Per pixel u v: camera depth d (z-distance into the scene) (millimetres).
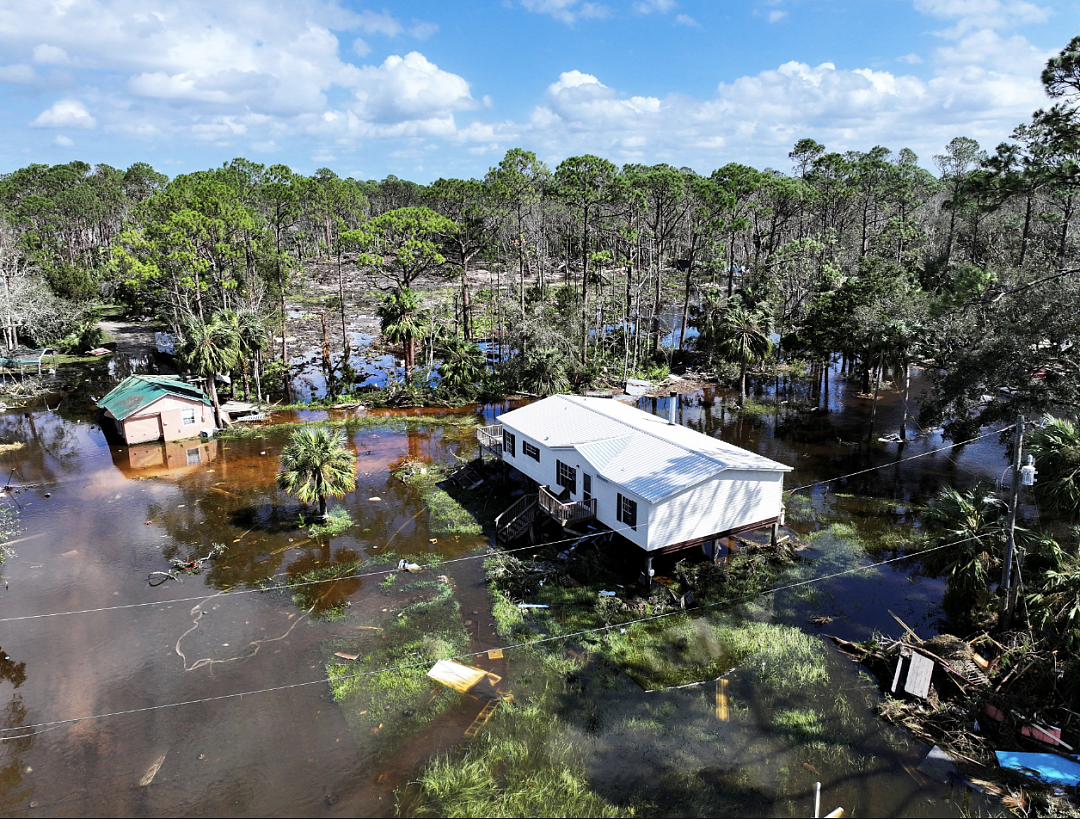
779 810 16500
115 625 24938
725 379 59438
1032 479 20078
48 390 59188
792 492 35969
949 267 61031
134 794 17469
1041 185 27156
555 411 35688
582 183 61719
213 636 24266
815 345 57156
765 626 24234
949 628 23875
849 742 18672
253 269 64812
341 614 25500
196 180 66500
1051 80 24875
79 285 79250
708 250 101188
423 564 29125
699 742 18828
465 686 21344
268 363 63312
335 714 20281
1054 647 20141
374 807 16953
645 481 26547
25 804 17234
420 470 39531
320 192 87875
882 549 29812
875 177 83438
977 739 18422
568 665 22312
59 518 34062
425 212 64250
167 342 78500
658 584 26672
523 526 30422
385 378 63156
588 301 71625
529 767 18094
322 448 32188
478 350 58750
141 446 45062
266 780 17844
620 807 16719
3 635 24359
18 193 118750
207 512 34656
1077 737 18172
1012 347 32719
